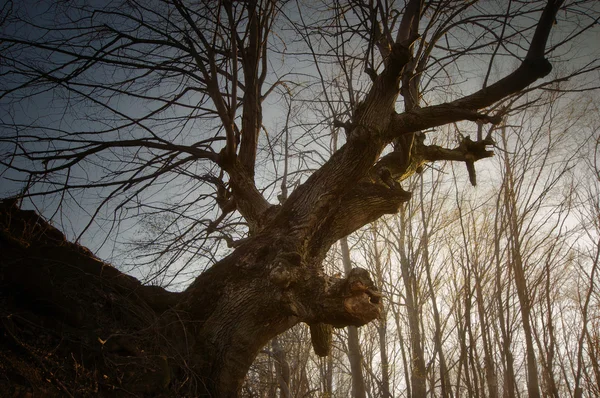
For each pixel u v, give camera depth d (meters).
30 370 4.78
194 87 9.23
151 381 5.71
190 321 6.52
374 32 7.02
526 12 7.48
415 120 6.87
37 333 5.21
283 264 6.38
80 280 6.27
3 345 4.86
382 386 16.42
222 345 6.47
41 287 5.45
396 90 6.82
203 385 6.22
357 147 6.81
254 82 8.49
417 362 15.34
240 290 6.62
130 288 6.86
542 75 6.76
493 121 6.79
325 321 6.46
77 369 5.13
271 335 6.73
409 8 7.66
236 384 6.39
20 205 6.63
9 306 5.25
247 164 8.38
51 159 7.62
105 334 5.74
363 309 6.24
